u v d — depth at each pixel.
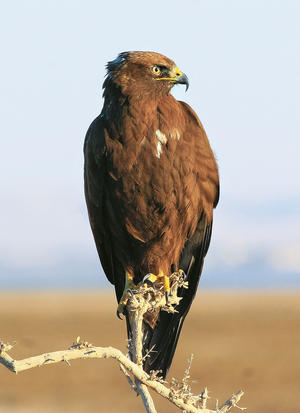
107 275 12.84
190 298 12.44
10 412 28.50
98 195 11.82
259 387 32.47
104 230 12.24
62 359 7.27
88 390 32.75
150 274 11.47
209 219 12.27
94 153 11.53
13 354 38.12
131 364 8.12
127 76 11.44
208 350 42.25
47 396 31.45
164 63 11.51
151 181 11.41
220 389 32.47
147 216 11.66
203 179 11.89
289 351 41.28
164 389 8.27
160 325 11.77
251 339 46.47
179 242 12.04
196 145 11.71
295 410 28.58
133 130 11.30
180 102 11.98
